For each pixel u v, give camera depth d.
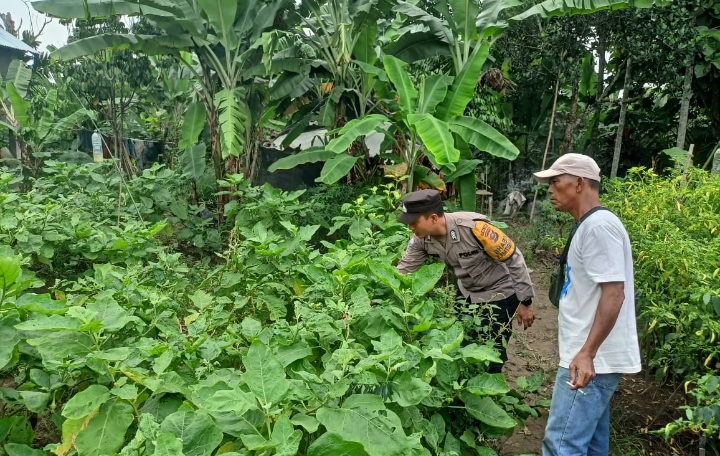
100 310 2.37
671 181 5.28
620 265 2.57
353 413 2.02
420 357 2.49
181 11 7.26
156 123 13.93
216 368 2.55
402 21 9.52
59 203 5.79
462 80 6.70
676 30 8.09
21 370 2.69
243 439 1.84
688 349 3.34
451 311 3.24
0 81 10.43
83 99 9.98
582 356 2.62
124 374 2.23
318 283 3.05
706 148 10.53
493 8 7.38
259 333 2.72
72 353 2.18
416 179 7.08
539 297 6.61
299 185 8.75
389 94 7.81
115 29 9.27
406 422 2.36
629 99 9.56
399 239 4.37
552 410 2.82
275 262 3.76
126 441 2.17
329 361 2.44
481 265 3.62
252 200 6.25
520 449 3.54
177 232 7.08
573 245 2.73
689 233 4.39
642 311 3.79
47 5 6.80
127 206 6.60
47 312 2.46
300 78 8.01
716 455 3.15
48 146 10.38
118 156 9.79
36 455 2.08
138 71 9.45
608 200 5.64
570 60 8.99
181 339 2.55
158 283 3.77
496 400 3.08
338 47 7.83
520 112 11.48
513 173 11.77
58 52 6.98
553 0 7.00
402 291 2.89
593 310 2.67
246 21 7.61
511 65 10.09
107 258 4.60
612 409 3.86
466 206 7.09
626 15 8.14
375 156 8.02
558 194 2.81
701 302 3.29
